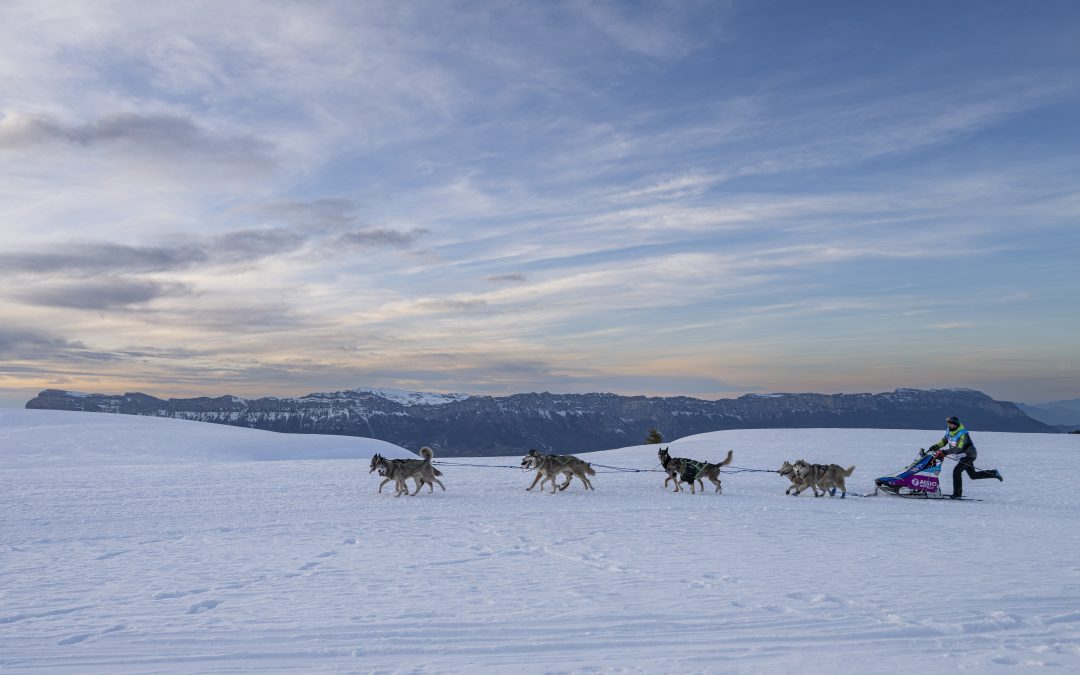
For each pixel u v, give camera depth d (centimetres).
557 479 2445
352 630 630
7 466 4019
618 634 606
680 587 781
